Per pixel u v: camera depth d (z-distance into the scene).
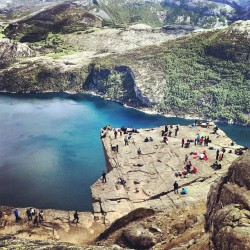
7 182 81.06
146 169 61.25
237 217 20.75
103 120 129.50
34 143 104.62
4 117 130.62
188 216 39.50
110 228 41.75
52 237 45.44
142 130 79.19
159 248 31.67
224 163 61.59
